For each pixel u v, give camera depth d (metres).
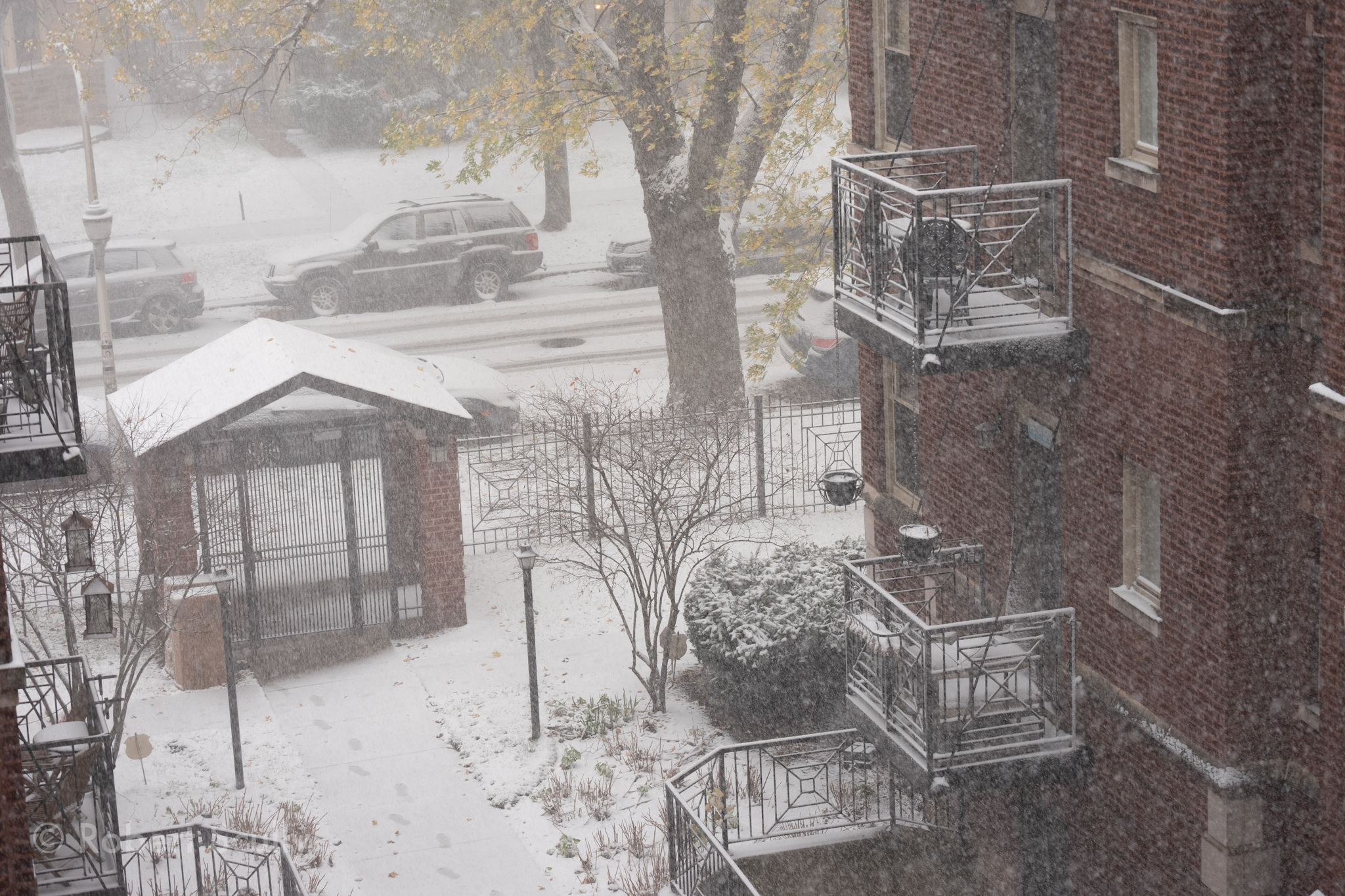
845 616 14.52
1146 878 12.41
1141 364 11.38
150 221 41.31
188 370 21.78
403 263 34.47
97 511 20.61
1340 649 9.85
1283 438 10.48
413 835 16.55
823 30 24.86
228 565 20.27
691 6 46.25
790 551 19.08
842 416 25.66
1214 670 10.95
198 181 44.28
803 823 16.02
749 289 35.62
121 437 19.50
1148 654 11.84
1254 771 11.01
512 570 23.14
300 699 19.59
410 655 20.72
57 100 48.94
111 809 11.52
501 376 27.80
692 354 27.39
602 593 22.31
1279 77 9.82
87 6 30.67
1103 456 12.12
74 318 32.84
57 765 11.49
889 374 16.48
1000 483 13.94
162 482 20.12
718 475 21.19
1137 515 11.98
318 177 44.41
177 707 19.34
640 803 16.92
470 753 18.12
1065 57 11.81
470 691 19.59
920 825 15.70
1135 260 11.23
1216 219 10.16
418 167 45.28
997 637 14.00
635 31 25.38
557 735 18.42
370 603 21.02
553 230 40.28
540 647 20.81
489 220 35.19
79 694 13.37
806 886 15.40
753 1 27.25
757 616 17.64
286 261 34.50
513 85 26.73
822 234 25.17
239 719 18.83
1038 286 12.66
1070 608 12.87
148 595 18.80
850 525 24.02
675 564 18.77
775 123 25.22
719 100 25.17
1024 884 14.48
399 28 32.22
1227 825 11.09
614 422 22.61
